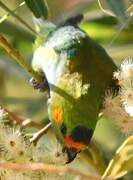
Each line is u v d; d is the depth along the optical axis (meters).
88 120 1.61
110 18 1.79
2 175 1.60
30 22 1.79
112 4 1.69
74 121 1.61
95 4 1.80
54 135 1.65
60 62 1.63
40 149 1.62
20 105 1.82
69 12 1.77
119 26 1.77
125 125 1.62
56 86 1.62
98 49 1.65
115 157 1.63
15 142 1.61
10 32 1.79
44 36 1.67
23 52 1.81
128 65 1.61
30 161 1.61
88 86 1.62
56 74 1.63
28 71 1.65
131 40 1.78
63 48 1.64
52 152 1.62
